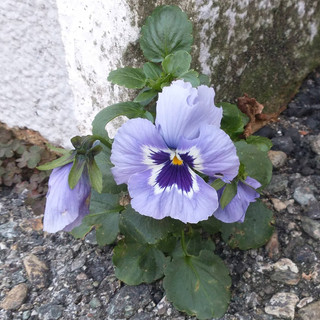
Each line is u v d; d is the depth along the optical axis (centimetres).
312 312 20
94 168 16
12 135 30
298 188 24
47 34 24
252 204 22
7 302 21
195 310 19
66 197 16
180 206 16
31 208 26
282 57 28
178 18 20
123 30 21
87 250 23
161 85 19
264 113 28
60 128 28
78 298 21
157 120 16
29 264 23
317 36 30
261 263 22
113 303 21
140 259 21
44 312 21
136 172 17
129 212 19
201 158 16
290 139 27
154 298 21
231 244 22
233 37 25
